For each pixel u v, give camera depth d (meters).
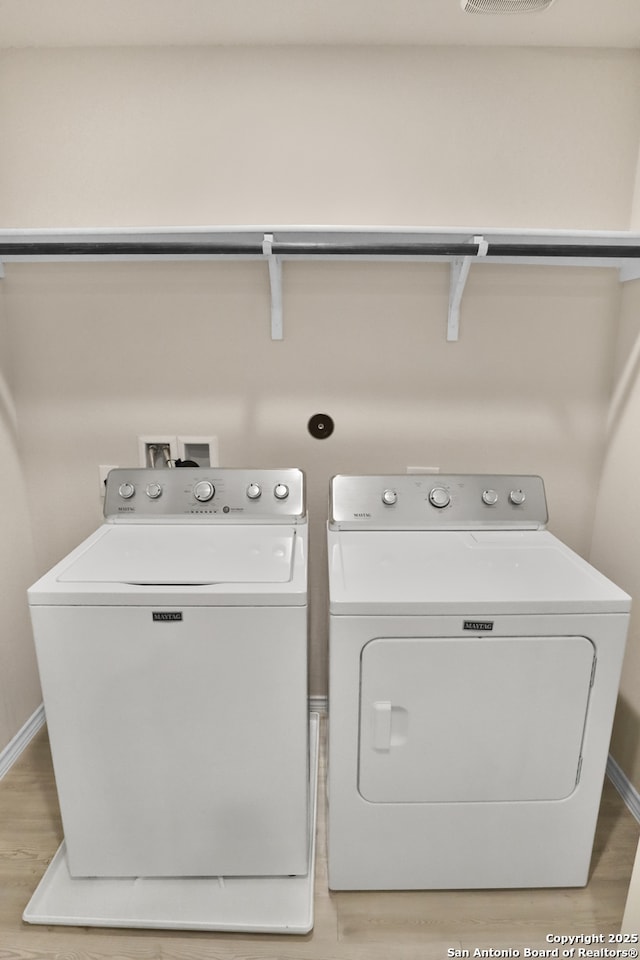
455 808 1.38
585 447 1.95
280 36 1.60
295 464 1.98
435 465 1.97
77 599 1.23
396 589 1.28
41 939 1.37
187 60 1.66
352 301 1.84
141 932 1.38
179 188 1.75
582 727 1.32
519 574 1.37
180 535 1.58
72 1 1.42
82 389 1.94
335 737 1.33
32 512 2.05
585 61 1.65
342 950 1.34
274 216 1.76
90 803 1.39
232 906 1.42
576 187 1.73
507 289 1.82
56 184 1.75
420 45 1.64
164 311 1.86
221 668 1.28
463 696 1.29
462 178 1.73
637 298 1.72
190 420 1.95
